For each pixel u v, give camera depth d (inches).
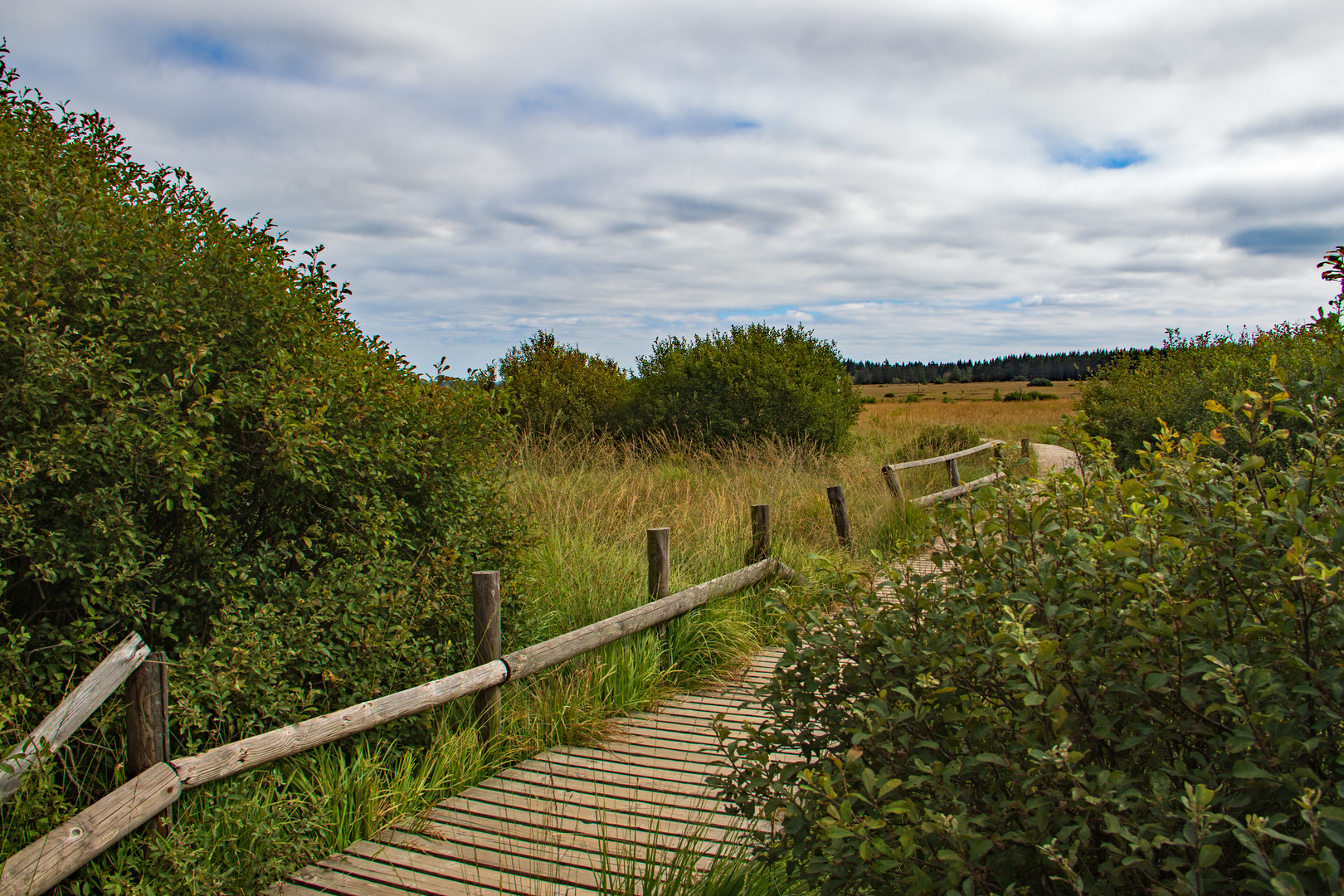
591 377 733.9
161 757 126.0
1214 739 77.3
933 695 90.9
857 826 77.0
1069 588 87.2
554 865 131.6
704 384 660.7
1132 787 78.0
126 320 156.3
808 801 95.0
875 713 91.1
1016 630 76.3
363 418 184.7
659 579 242.1
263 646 152.5
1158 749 81.7
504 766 177.6
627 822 149.3
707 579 284.7
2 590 130.6
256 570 168.6
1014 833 74.9
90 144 186.7
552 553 278.2
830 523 384.5
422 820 149.6
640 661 222.7
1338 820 59.5
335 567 176.2
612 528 344.8
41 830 112.6
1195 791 71.1
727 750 109.8
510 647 208.5
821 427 633.0
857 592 107.0
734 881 118.8
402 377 204.7
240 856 129.6
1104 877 77.4
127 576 138.5
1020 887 73.6
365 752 163.8
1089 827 76.8
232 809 132.6
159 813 124.1
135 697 123.9
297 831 132.8
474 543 208.8
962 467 621.0
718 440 616.7
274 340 173.9
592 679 209.0
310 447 164.7
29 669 129.9
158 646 155.9
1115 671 82.3
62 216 148.9
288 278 181.9
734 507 372.2
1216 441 90.2
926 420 1112.2
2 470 128.0
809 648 105.7
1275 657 76.8
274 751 139.5
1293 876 57.4
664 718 205.6
